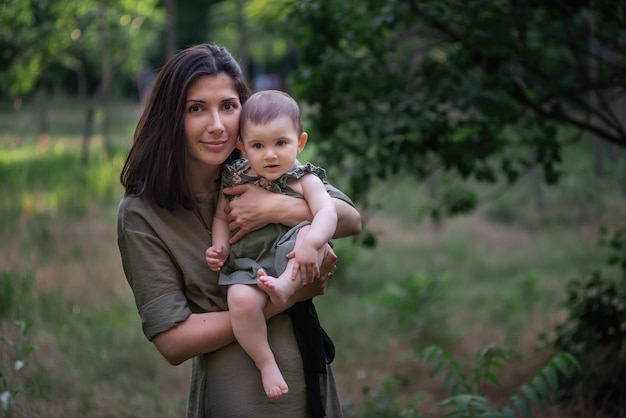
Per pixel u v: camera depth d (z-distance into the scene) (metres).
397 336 7.51
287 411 2.28
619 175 14.38
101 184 11.67
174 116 2.28
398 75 5.11
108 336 5.66
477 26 4.75
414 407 4.68
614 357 4.80
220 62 2.33
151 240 2.27
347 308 8.64
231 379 2.28
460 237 12.93
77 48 13.16
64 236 8.50
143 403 4.64
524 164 5.37
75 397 4.43
